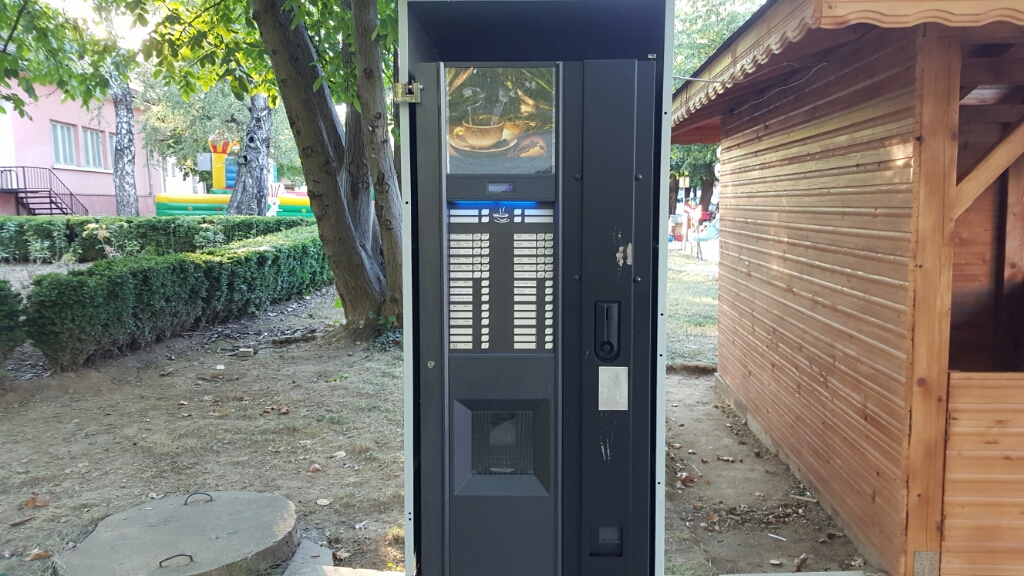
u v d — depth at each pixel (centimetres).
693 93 457
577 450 232
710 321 934
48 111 2197
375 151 755
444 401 230
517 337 229
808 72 376
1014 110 339
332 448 470
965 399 271
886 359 292
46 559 309
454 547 234
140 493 388
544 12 246
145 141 2480
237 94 815
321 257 1236
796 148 400
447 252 227
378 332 789
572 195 223
